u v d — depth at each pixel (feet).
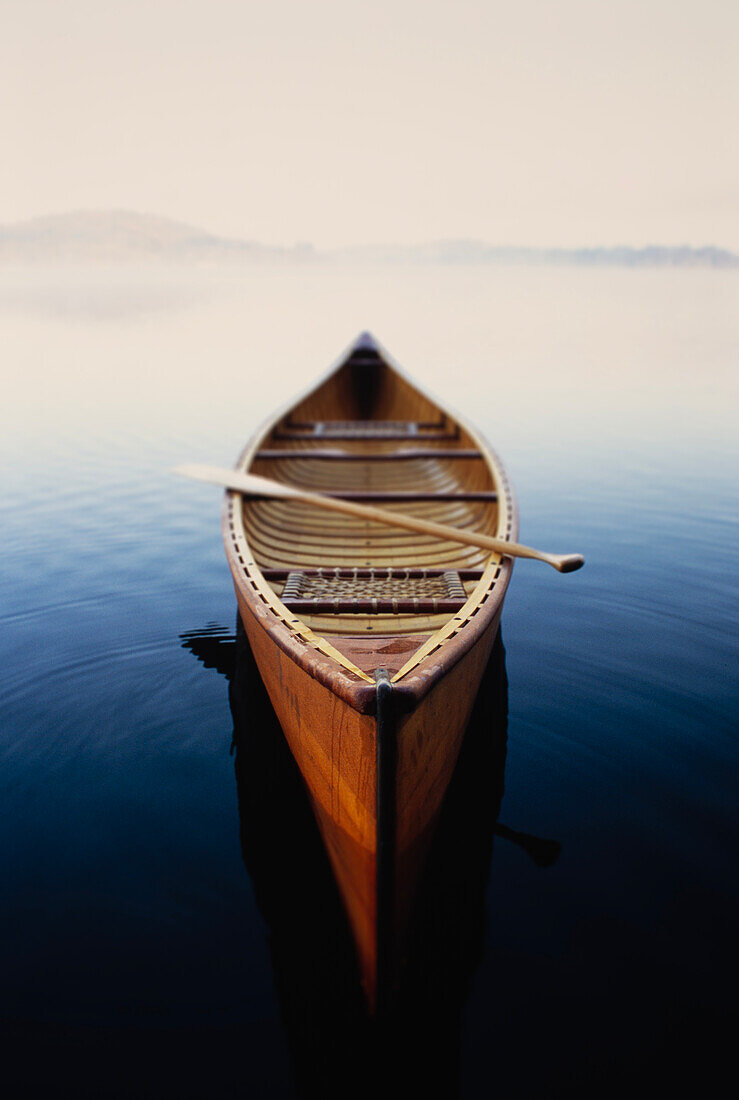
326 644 8.63
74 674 13.51
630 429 35.55
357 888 7.84
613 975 7.72
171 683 13.21
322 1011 7.48
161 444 32.53
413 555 15.62
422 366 60.75
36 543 20.59
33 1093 6.68
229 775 10.90
